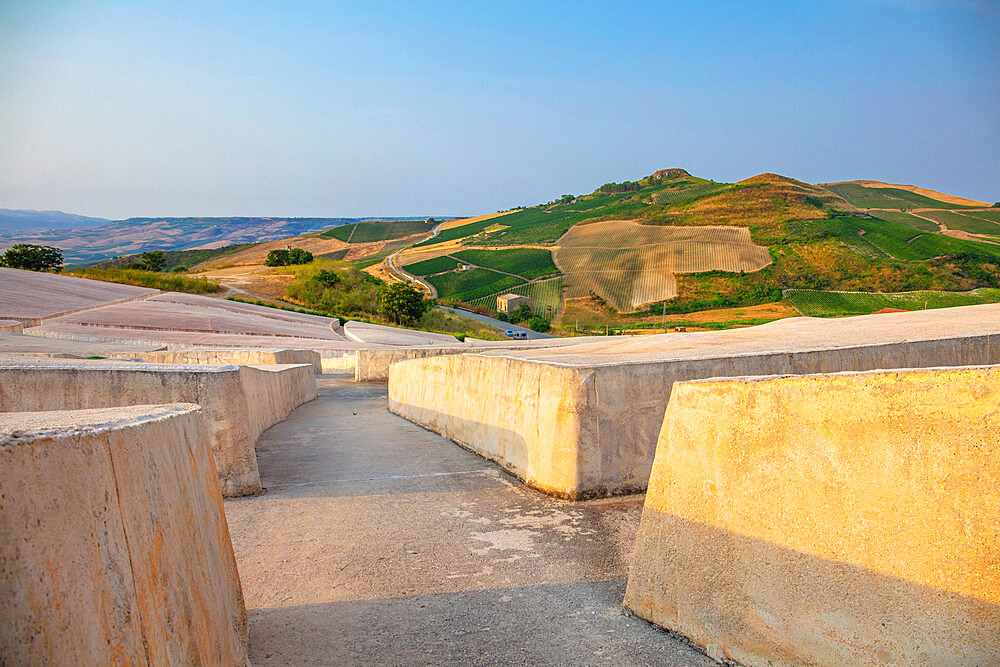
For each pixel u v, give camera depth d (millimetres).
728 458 3480
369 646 3641
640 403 6395
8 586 1445
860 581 2902
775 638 3186
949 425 2703
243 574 4715
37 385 6164
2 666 1381
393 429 11719
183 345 28781
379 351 25547
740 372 6516
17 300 34531
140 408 3221
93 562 1791
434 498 6520
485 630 3830
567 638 3715
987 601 2545
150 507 2324
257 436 10734
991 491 2570
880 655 2801
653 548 3895
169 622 2271
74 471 1794
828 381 3086
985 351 7578
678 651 3553
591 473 6219
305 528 5691
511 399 7523
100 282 47469
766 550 3262
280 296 77062
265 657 3510
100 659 1724
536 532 5457
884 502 2859
